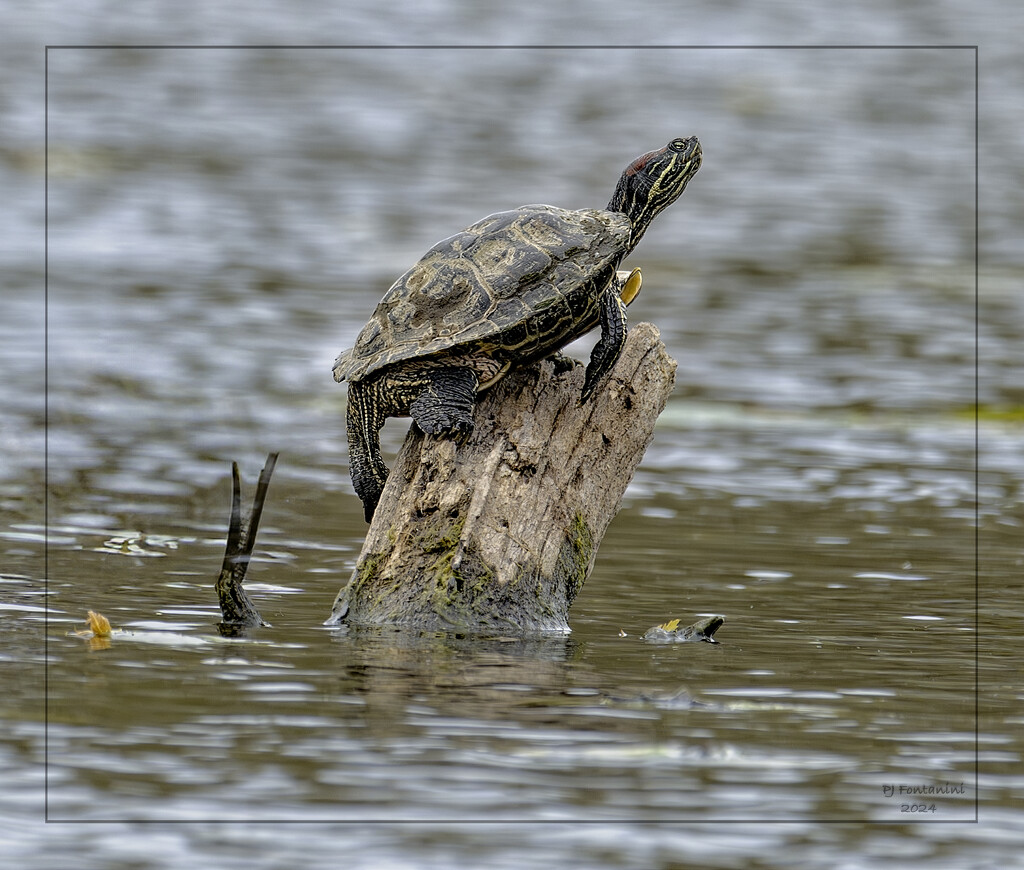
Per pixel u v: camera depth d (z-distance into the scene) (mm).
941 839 8836
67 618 13844
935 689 12031
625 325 14953
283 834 8734
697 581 17016
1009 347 34625
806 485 23344
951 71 71812
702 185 54719
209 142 57906
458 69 71312
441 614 13836
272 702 11000
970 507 21969
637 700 11398
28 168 51656
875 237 47719
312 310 35500
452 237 15484
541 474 14523
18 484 20562
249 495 21031
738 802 9312
